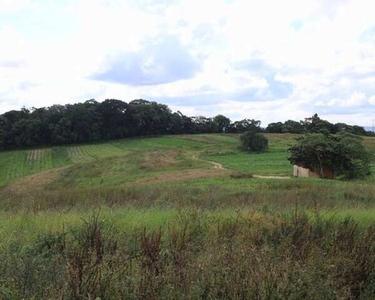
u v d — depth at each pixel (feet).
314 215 24.79
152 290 11.89
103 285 12.12
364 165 150.20
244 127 514.68
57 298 11.57
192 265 13.62
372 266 15.20
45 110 386.73
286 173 179.73
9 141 353.92
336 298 12.81
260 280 12.35
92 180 203.92
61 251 16.63
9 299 11.69
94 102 420.77
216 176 156.87
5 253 15.72
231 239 18.16
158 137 441.27
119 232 19.92
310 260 15.11
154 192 67.10
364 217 26.14
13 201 48.21
